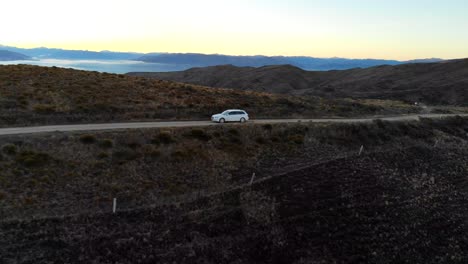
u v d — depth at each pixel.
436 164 35.00
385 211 25.02
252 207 23.23
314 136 37.28
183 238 19.70
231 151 31.44
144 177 25.50
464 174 33.62
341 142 37.38
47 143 26.86
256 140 34.12
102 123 34.41
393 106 62.97
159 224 20.56
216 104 45.38
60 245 17.94
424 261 20.81
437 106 78.69
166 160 27.95
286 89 145.50
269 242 20.45
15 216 19.52
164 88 49.34
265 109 46.62
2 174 22.47
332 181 27.78
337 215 23.72
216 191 24.78
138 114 37.78
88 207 21.39
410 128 44.53
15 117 32.19
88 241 18.44
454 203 27.70
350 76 176.38
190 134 32.56
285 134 36.50
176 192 24.53
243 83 156.62
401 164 33.44
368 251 20.97
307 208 24.05
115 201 21.06
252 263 18.91
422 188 29.47
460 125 51.09
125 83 48.31
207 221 21.38
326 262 19.64
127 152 27.66
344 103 58.53
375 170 30.91
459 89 101.88
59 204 21.25
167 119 38.44
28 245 17.61
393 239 22.28
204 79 177.12
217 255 18.94
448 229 24.17
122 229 19.70
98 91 42.47
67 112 35.22
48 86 41.09
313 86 164.50
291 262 19.36
